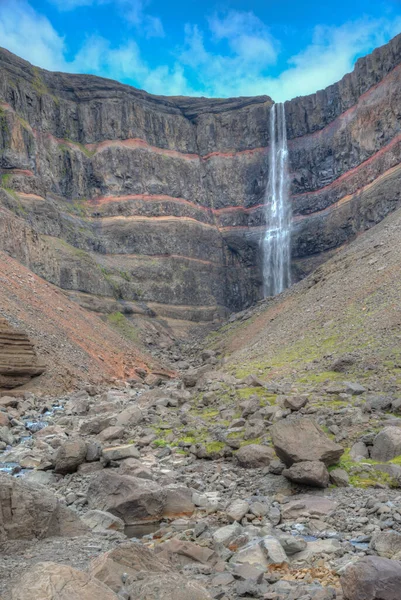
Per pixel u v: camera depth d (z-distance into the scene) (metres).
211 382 25.73
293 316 45.69
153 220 85.06
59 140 83.62
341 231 77.62
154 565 7.60
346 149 79.81
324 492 11.82
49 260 62.25
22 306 43.19
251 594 6.98
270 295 86.12
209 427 18.39
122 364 47.19
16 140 72.06
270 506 11.18
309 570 7.84
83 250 74.94
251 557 8.23
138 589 6.21
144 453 17.16
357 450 13.97
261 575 7.47
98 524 10.70
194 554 8.34
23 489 9.98
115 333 57.06
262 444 15.48
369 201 71.81
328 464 12.81
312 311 42.97
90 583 5.66
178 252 84.56
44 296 50.19
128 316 71.38
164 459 16.25
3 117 71.81
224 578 7.47
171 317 77.56
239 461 14.74
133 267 79.25
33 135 77.19
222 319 83.06
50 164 79.69
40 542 9.62
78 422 23.14
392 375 21.58
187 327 78.00
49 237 69.06
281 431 13.20
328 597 6.67
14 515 9.57
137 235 82.50
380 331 29.67
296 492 12.14
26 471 15.91
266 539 8.59
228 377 26.36
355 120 78.31
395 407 16.30
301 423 13.30
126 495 11.52
